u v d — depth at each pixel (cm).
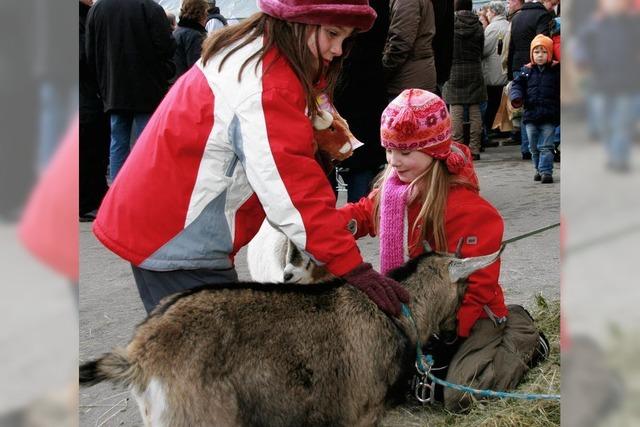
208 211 239
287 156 223
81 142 721
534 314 406
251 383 222
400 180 316
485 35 1116
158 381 212
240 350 221
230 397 218
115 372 210
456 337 301
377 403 250
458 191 309
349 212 335
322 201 227
